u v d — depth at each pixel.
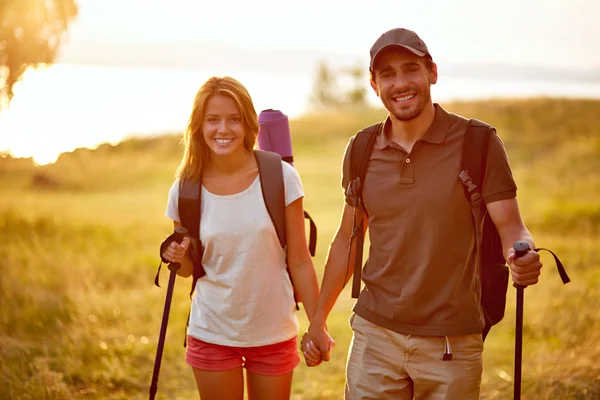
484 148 2.92
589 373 5.12
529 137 23.70
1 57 9.43
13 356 5.55
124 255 9.86
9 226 10.74
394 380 3.07
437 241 2.93
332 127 29.19
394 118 3.05
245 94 3.24
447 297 2.94
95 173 20.81
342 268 3.29
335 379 5.52
